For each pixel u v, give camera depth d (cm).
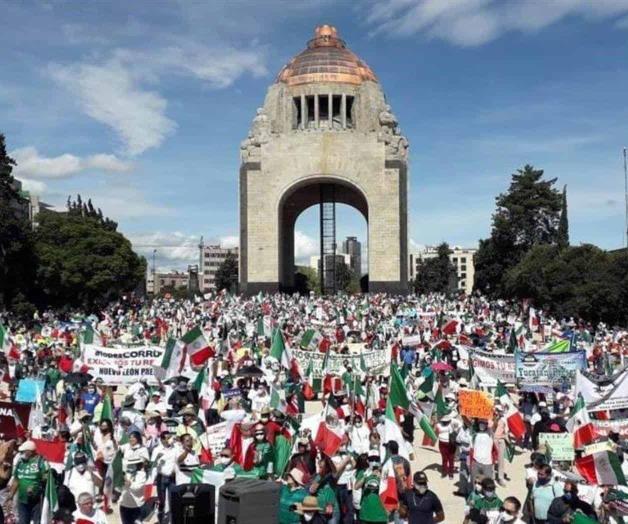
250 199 10225
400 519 1661
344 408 2508
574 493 1572
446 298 10038
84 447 1878
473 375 3033
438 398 2586
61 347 4166
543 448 2133
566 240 12175
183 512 1403
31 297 9112
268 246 10181
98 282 9312
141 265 11319
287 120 10669
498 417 2477
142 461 1842
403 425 2798
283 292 10788
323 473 1645
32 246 8656
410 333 5244
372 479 1655
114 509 2039
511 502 1465
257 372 3262
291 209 11638
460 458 2336
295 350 3762
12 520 1666
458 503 2208
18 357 3681
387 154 10138
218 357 3631
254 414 2339
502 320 6944
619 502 1642
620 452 2008
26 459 1689
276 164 10231
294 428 2281
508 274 10319
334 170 10188
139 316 7344
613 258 8362
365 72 10838
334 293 11375
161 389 2806
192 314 6812
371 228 10131
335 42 11331
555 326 6078
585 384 2558
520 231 12119
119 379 2888
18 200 8806
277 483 1378
